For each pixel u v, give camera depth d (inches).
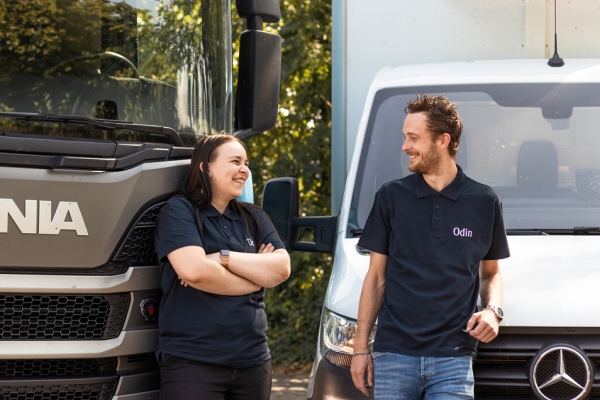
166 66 195.0
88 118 175.9
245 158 186.9
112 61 187.3
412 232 170.6
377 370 171.0
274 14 201.2
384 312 172.2
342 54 259.1
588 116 225.9
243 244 184.7
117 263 173.9
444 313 167.3
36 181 165.3
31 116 171.6
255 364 180.5
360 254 201.2
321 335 192.5
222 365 176.2
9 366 169.6
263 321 184.1
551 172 221.8
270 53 198.4
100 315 173.9
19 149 165.0
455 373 166.9
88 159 168.9
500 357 179.0
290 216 219.0
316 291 499.5
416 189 172.6
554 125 225.9
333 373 183.8
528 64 244.1
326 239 221.8
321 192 517.7
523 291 181.2
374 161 225.0
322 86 516.4
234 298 178.7
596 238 202.2
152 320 179.0
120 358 175.6
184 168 185.2
